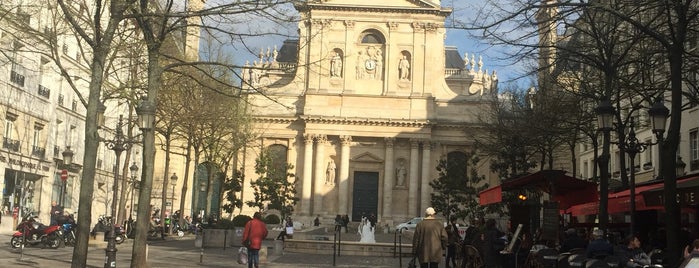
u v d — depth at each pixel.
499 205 48.72
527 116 39.03
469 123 68.81
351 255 33.72
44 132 41.66
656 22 21.95
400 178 69.38
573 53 19.75
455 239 24.56
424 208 68.12
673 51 14.67
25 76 38.44
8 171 37.28
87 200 16.81
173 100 40.88
